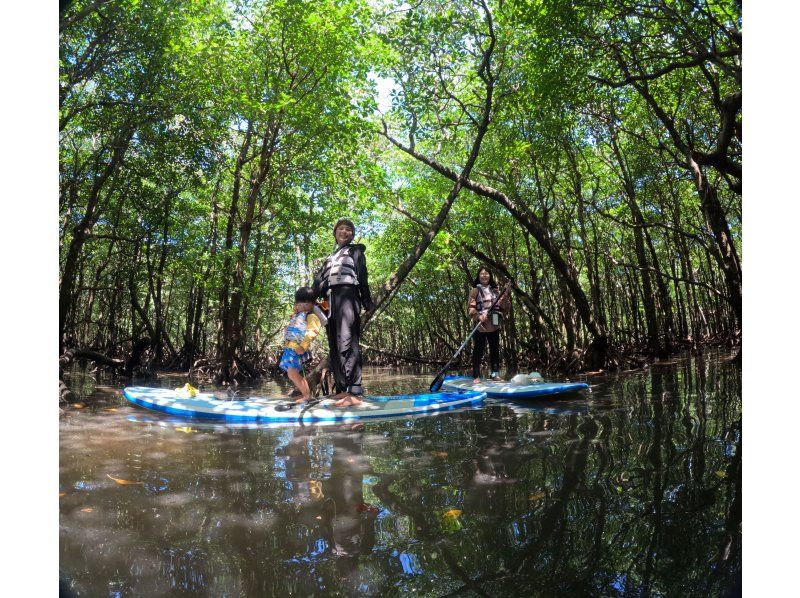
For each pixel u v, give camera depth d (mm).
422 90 9273
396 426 3938
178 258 11180
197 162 9586
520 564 1503
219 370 9977
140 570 1492
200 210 12734
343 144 9727
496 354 7613
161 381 9461
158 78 8305
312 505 2041
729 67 5695
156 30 7691
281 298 16656
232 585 1400
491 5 9484
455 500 2057
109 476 2490
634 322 14906
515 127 9961
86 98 8758
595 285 11930
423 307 21109
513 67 9344
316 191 11781
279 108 8133
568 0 6691
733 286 8203
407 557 1565
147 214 11961
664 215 13391
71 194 9758
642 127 11164
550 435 3320
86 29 7434
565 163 12094
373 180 10891
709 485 2102
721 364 8781
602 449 2822
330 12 8500
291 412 4465
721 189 12586
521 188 12188
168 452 3041
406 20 8375
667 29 6371
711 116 10125
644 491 2070
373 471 2539
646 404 4480
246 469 2615
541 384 6016
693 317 15547
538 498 2047
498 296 7562
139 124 8492
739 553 1515
